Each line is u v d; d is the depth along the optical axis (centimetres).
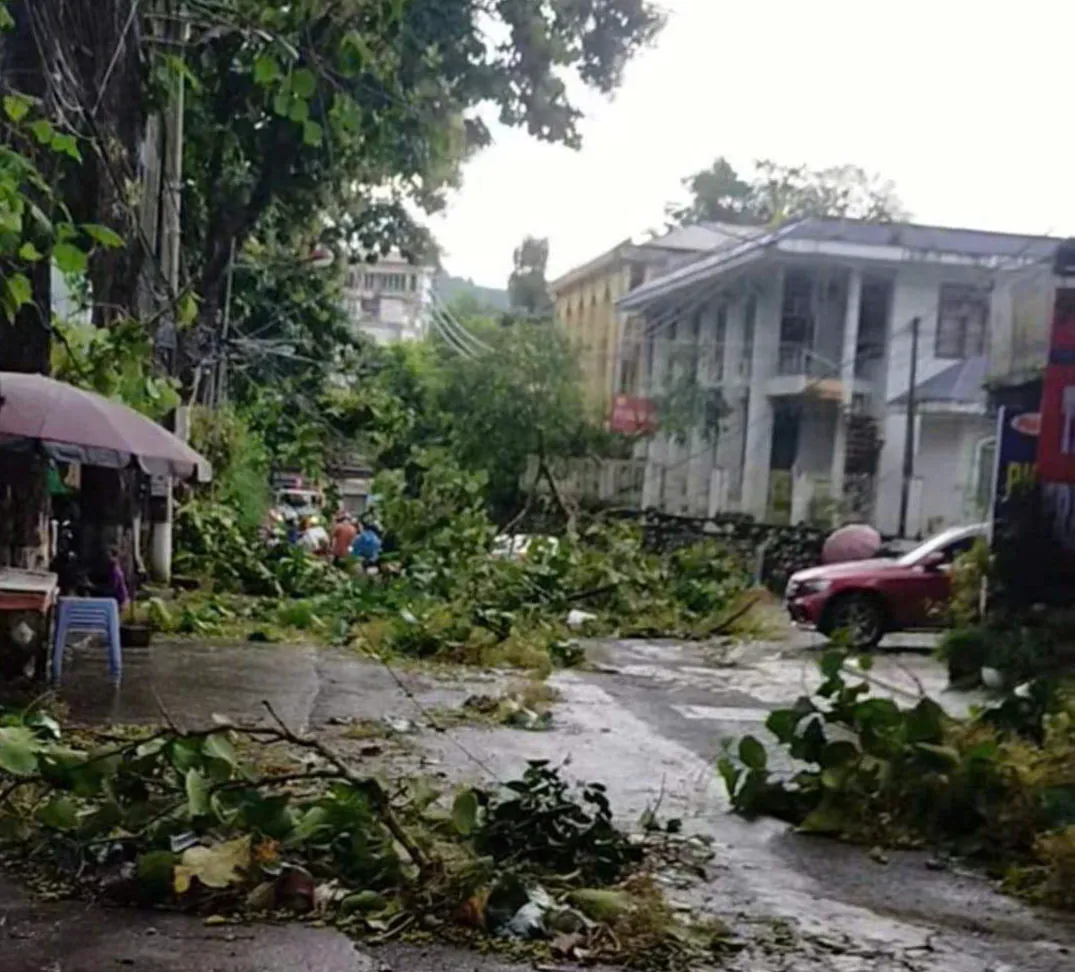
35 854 514
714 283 2772
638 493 3011
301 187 1986
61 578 1279
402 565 1816
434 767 759
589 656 1428
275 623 1446
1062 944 498
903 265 2445
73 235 825
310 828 510
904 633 1761
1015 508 1285
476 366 3125
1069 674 1109
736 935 488
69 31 993
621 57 2034
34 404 891
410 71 1797
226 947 435
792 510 2541
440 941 452
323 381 2903
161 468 924
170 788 549
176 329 1591
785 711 698
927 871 597
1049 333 1287
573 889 516
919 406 2389
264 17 1126
